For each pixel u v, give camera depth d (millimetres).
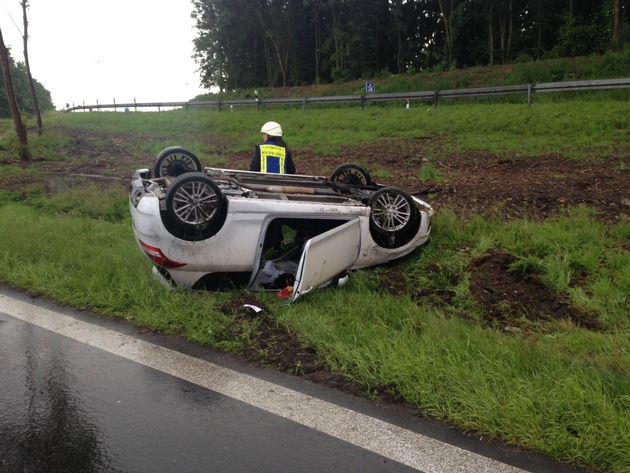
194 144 16844
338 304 5004
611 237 6543
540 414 3115
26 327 4578
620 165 10055
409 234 6242
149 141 18656
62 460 2822
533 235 6488
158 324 4527
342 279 5633
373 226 5906
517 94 20234
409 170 11383
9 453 2881
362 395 3496
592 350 4199
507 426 3072
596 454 2832
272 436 3033
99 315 4855
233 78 52312
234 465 2775
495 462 2824
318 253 5059
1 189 10742
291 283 5504
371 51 42281
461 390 3406
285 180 6297
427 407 3326
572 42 30766
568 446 2898
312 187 6277
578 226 6738
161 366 3881
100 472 2727
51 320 4738
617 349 4180
